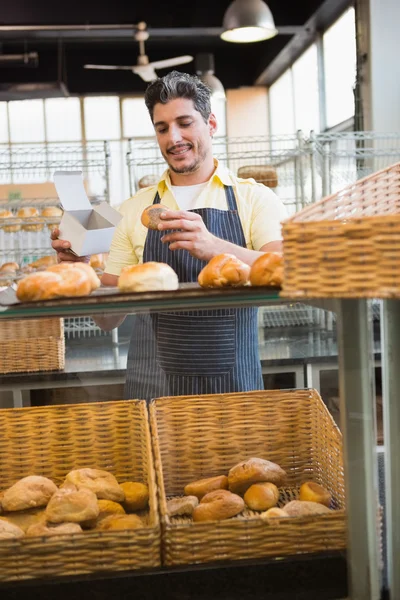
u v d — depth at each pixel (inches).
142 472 55.9
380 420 43.3
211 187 79.3
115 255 81.3
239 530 41.6
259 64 374.3
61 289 40.4
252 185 80.0
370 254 35.0
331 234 35.6
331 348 51.9
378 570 41.3
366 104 229.6
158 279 42.4
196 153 77.5
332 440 50.6
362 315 39.8
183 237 54.3
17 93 316.2
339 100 277.0
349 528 41.1
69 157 351.6
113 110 408.8
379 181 47.5
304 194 156.3
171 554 41.7
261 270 41.6
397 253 34.5
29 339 89.8
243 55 390.9
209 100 77.8
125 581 40.2
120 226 81.1
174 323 63.5
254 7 208.8
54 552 40.6
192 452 56.9
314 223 36.0
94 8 304.7
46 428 56.5
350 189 46.2
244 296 41.8
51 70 377.4
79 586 40.0
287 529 41.8
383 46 224.2
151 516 44.9
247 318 67.0
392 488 41.9
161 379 65.0
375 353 42.1
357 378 40.1
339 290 35.7
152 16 305.6
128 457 57.2
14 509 48.3
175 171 78.6
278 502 50.7
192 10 307.6
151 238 76.4
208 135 78.5
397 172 48.8
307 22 281.4
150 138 410.9
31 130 407.5
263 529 41.7
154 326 64.3
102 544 40.8
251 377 67.4
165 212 54.4
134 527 44.8
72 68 380.5
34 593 39.8
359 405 40.3
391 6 223.1
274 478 51.1
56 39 339.0
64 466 56.8
